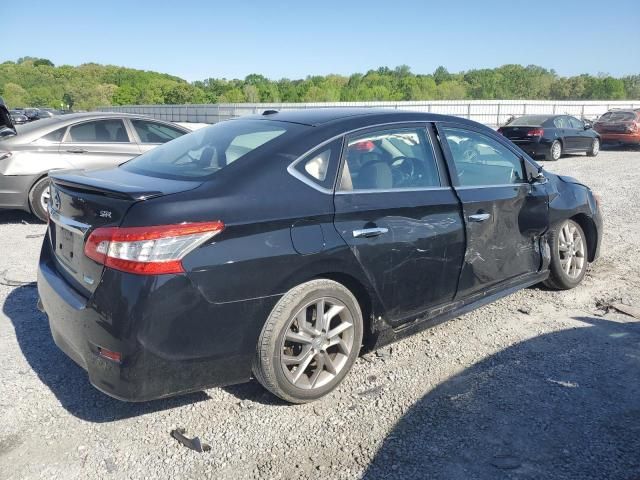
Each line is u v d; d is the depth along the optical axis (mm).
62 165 7684
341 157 3439
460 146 4160
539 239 4754
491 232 4184
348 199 3357
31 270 5734
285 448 2906
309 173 3285
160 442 2961
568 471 2705
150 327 2703
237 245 2893
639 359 3850
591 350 3990
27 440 2965
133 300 2688
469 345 4090
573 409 3230
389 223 3496
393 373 3682
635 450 2857
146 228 2717
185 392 2918
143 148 8352
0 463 2781
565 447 2887
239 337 2959
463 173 4102
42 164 7578
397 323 3680
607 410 3221
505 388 3469
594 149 18859
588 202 5273
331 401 3354
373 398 3377
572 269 5207
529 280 4664
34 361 3809
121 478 2682
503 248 4324
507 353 3953
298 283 3137
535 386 3490
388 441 2957
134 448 2910
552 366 3752
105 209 2879
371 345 3635
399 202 3578
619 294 5125
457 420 3135
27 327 4340
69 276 3152
